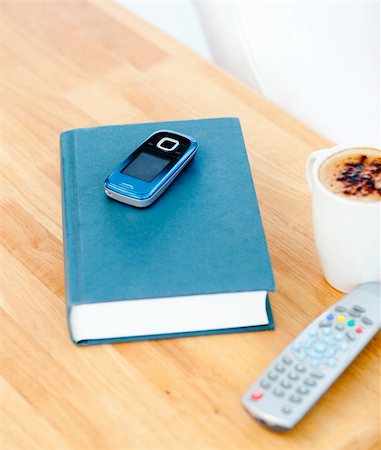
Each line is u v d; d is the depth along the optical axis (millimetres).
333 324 673
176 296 667
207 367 683
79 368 683
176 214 743
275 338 705
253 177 882
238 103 990
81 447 626
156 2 1708
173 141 795
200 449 624
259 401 614
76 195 764
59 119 972
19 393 665
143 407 654
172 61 1065
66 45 1096
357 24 984
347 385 671
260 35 1063
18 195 866
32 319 727
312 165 730
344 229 675
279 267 774
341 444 631
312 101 1069
